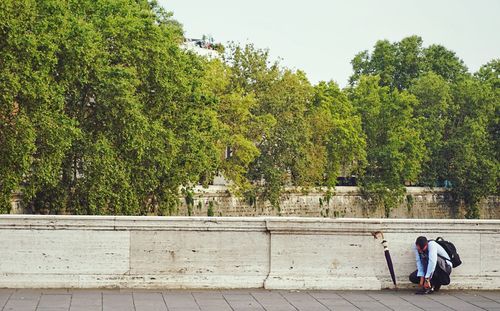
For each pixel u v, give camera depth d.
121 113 47.19
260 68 75.69
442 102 99.88
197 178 53.59
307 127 77.94
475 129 99.06
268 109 75.00
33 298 15.85
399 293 17.89
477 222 18.77
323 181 88.50
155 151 49.62
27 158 42.31
